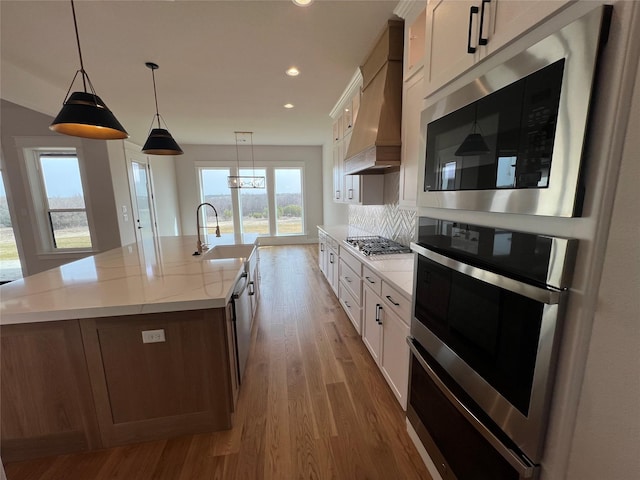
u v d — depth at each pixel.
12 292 1.59
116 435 1.61
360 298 2.66
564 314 0.70
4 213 4.77
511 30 0.82
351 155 2.87
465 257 1.05
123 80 3.15
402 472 1.48
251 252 3.01
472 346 1.03
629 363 0.59
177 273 1.95
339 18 2.12
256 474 1.48
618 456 0.62
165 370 1.60
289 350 2.63
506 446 0.87
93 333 1.49
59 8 1.92
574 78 0.63
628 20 0.55
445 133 1.15
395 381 1.90
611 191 0.60
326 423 1.79
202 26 2.18
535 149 0.73
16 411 1.50
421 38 1.93
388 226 3.38
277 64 2.83
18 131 4.36
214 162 7.35
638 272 0.56
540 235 0.73
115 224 4.76
